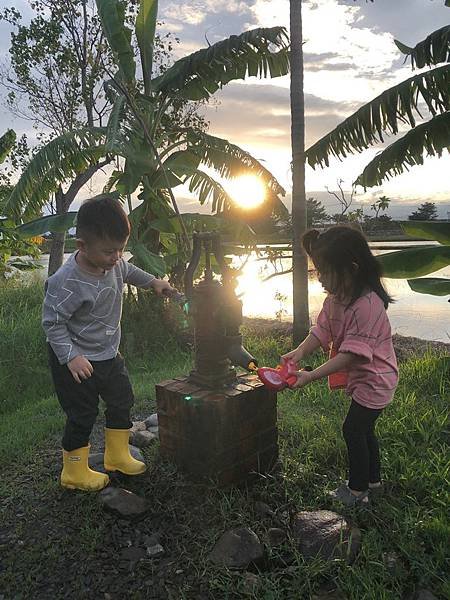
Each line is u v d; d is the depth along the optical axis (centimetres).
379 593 193
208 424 252
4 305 836
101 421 366
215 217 672
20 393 516
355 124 451
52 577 210
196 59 671
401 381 433
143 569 212
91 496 254
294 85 595
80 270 245
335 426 331
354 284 240
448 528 224
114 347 267
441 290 451
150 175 696
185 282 259
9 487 273
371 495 254
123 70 661
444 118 410
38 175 647
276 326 746
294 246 610
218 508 243
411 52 415
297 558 212
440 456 290
